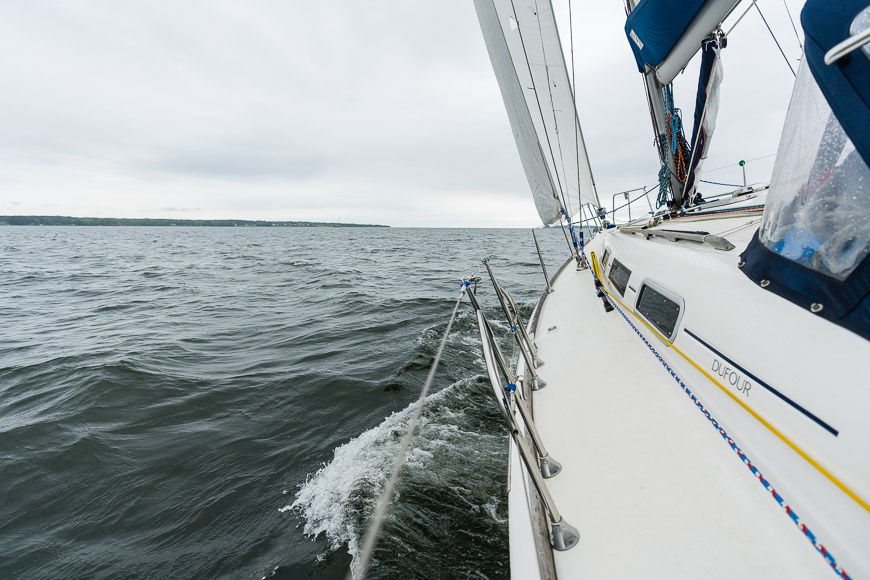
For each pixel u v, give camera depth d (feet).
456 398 15.79
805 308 4.09
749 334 4.85
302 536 9.77
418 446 12.54
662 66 11.08
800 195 4.09
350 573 8.59
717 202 13.55
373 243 173.06
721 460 4.81
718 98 10.51
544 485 4.63
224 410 16.69
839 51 2.97
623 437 5.91
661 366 7.15
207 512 11.03
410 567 8.58
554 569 4.34
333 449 13.26
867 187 3.35
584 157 15.47
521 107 13.35
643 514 4.57
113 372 20.63
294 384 18.62
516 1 13.10
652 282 8.16
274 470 12.53
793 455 3.97
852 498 3.32
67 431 15.39
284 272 66.95
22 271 75.31
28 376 21.67
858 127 3.15
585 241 24.94
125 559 9.79
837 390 3.59
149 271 73.10
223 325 31.86
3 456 14.02
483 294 37.32
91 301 44.98
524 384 8.49
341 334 27.14
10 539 10.64
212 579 9.04
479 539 9.15
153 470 13.00
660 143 12.60
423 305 34.65
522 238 225.15
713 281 6.05
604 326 10.46
